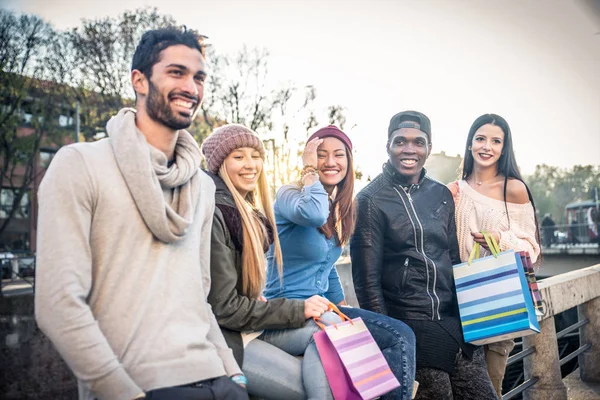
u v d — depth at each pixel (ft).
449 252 10.66
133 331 5.36
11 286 43.78
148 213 5.47
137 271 5.48
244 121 61.11
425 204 10.48
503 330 9.61
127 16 57.62
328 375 7.06
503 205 11.18
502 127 11.28
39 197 5.22
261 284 7.54
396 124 10.50
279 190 8.77
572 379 16.11
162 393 5.25
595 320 15.62
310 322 7.63
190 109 6.04
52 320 4.93
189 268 5.88
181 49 5.98
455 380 10.07
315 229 8.82
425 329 9.89
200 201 6.30
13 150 63.21
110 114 61.05
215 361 5.83
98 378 4.88
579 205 106.32
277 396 7.25
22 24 57.52
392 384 7.22
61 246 5.05
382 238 10.34
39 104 61.31
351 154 9.79
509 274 9.81
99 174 5.38
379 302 10.12
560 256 75.46
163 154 5.73
